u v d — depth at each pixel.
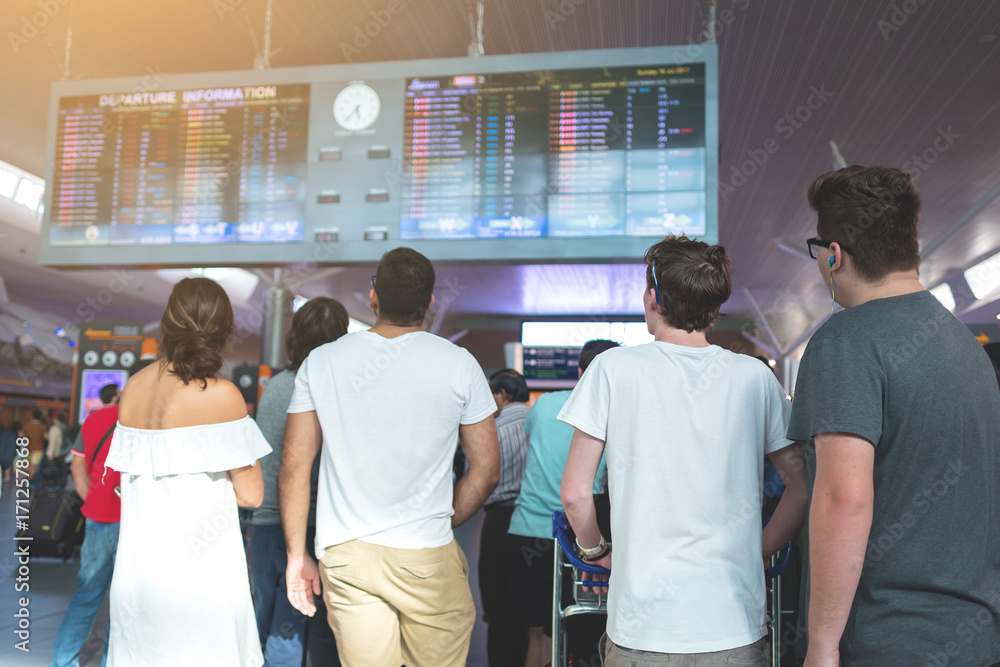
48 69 8.74
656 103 4.62
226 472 1.93
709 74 4.59
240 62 8.49
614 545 1.57
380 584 1.89
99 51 8.27
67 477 9.15
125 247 5.01
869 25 7.45
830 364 1.25
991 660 1.19
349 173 4.87
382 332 2.06
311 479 2.52
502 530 3.64
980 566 1.21
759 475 1.56
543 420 3.24
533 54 4.78
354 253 4.80
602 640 1.90
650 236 4.51
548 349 12.70
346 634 1.92
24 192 12.62
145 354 8.72
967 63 8.09
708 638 1.43
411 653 1.96
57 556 6.00
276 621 2.60
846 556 1.16
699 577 1.46
